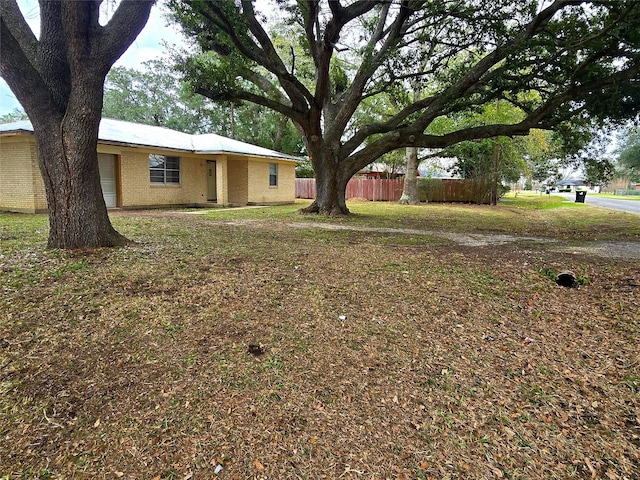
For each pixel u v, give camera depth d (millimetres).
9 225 8547
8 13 5273
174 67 9977
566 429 2234
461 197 23016
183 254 5836
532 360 2990
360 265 5508
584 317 3809
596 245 7688
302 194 27078
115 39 5352
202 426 2186
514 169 24875
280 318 3592
